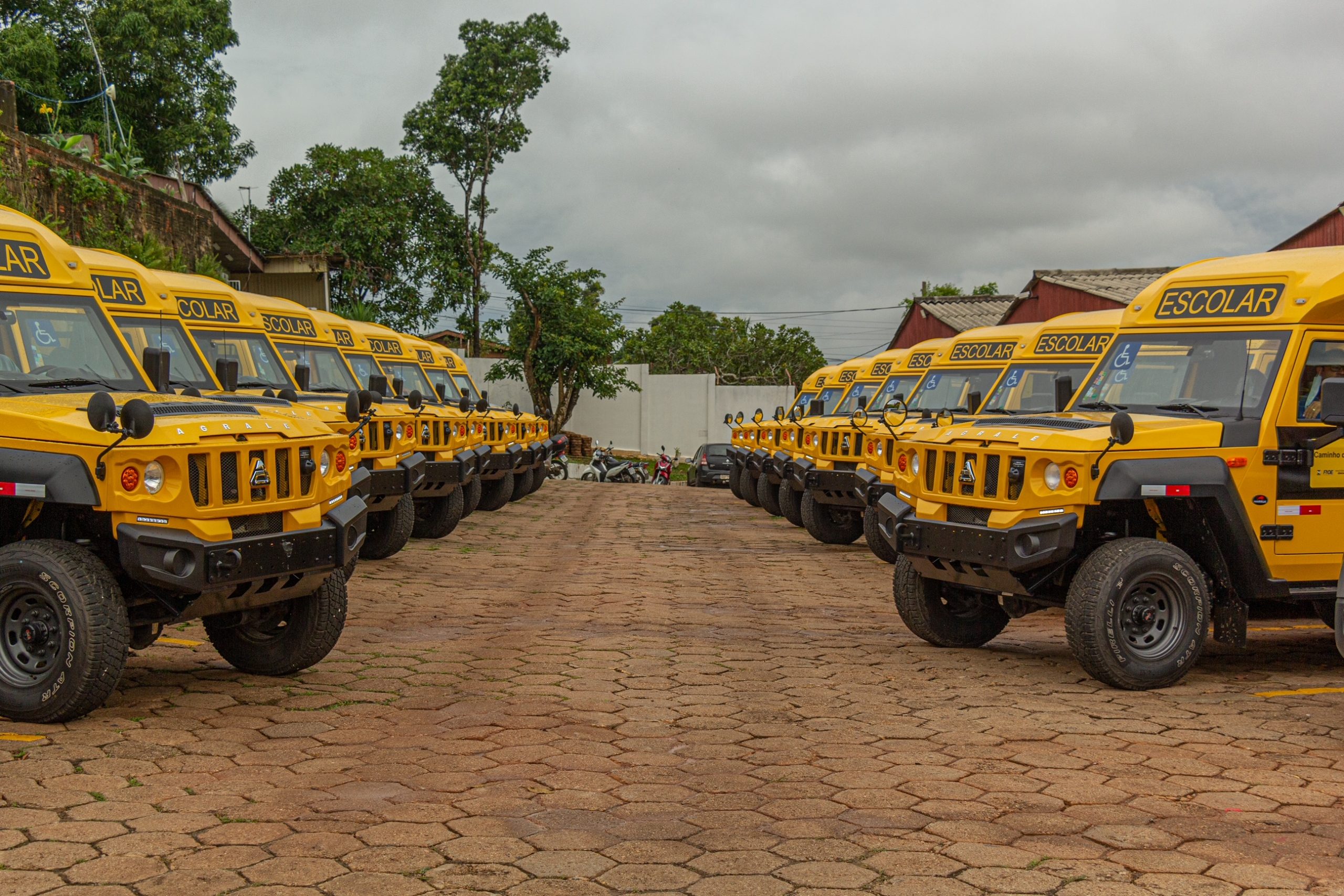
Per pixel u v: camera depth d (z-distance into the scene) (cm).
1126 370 816
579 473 3612
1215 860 406
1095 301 2348
